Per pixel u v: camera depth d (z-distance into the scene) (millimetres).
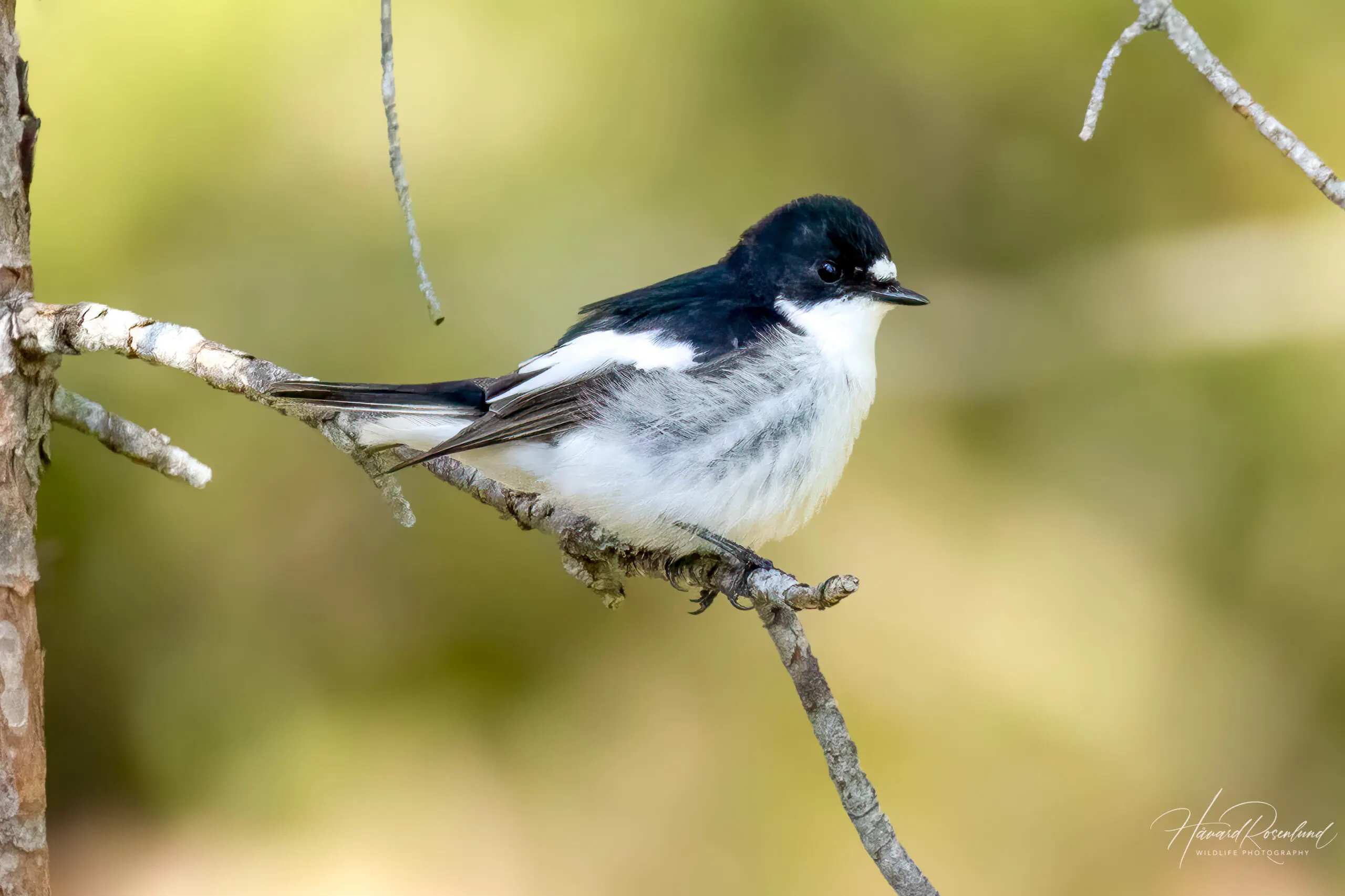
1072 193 11844
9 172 5000
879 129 11547
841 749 5336
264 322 10438
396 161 4691
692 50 11227
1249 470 11016
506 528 10664
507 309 10711
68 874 9930
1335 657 10461
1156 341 11680
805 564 10750
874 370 7293
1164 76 11664
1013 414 11570
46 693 10195
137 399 10234
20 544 4988
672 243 10930
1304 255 11539
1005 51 11469
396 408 6523
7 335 5004
